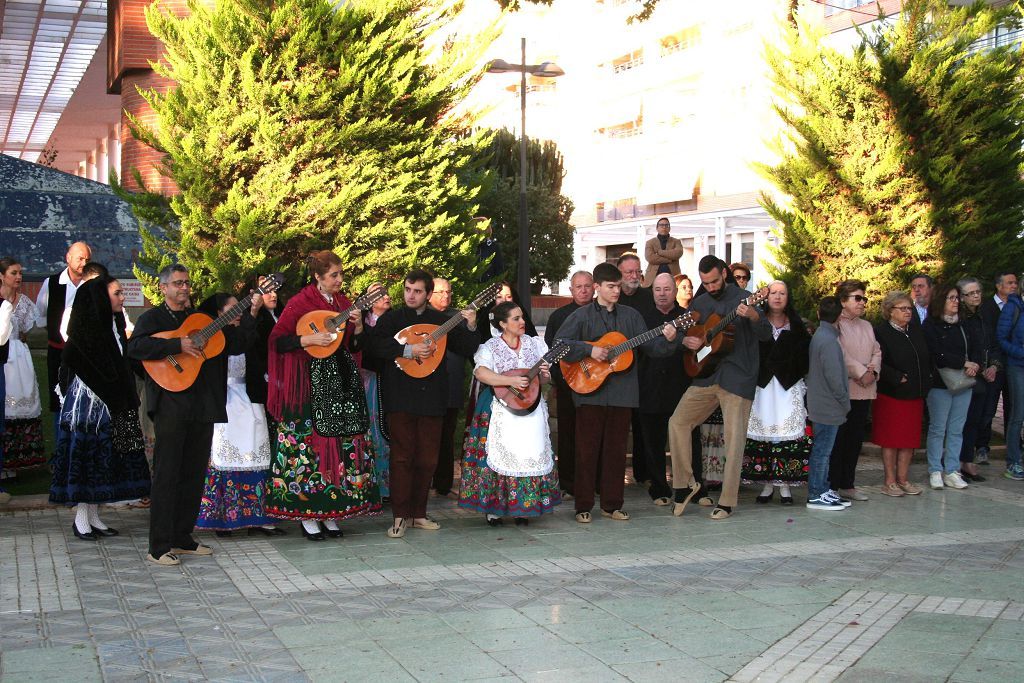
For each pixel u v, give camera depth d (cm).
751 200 4072
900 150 1234
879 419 958
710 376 840
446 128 1169
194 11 1067
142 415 890
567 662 503
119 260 1695
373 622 565
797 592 628
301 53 1056
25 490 931
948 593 628
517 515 796
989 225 1275
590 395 820
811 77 1308
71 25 3189
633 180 4744
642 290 952
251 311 709
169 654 512
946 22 1265
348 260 1068
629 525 820
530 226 2958
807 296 1313
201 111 1045
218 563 693
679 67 4384
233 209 1027
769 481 902
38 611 583
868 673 487
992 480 1045
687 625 561
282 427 750
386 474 879
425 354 764
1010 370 1050
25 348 965
